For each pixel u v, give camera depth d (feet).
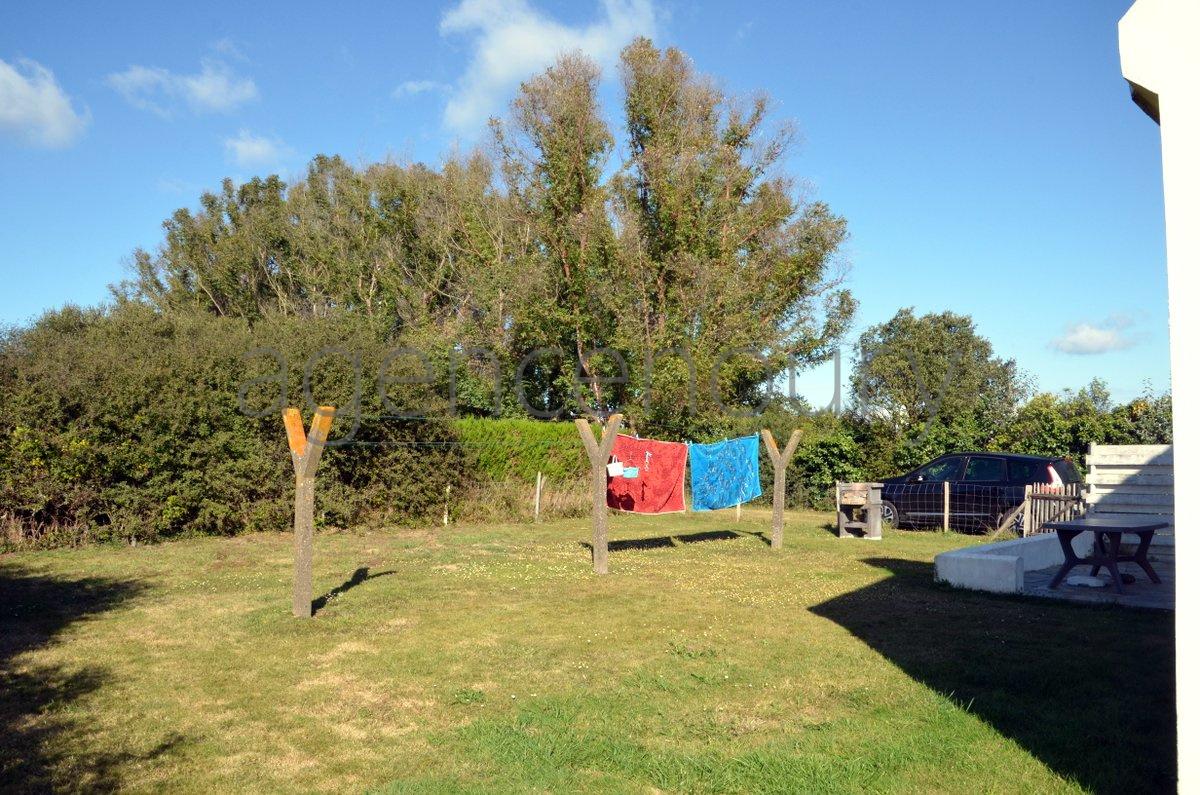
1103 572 34.81
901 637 24.02
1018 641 23.47
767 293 86.43
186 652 22.07
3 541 38.96
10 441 38.91
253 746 15.79
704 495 42.88
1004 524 50.47
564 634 24.40
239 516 46.70
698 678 20.08
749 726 16.92
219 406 45.39
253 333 50.26
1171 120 11.81
